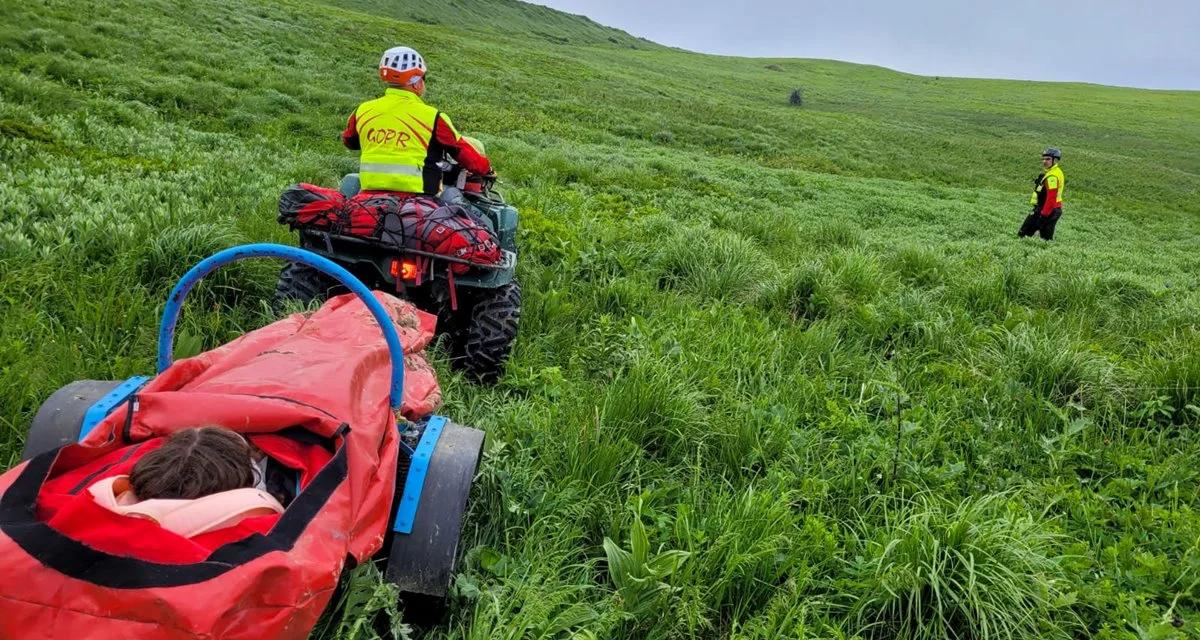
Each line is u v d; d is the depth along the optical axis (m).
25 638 1.69
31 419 3.38
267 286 5.41
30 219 5.93
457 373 4.57
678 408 4.31
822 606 3.04
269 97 17.42
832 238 11.89
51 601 1.70
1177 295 9.59
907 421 4.48
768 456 4.15
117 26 21.22
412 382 3.23
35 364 3.82
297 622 1.88
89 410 2.68
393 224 4.28
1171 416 5.33
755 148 28.77
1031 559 3.17
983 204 22.02
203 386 2.62
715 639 2.94
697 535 3.14
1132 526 3.86
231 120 14.73
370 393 2.80
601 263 7.62
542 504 3.29
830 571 3.24
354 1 100.06
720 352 5.44
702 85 61.56
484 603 2.71
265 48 25.48
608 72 50.06
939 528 3.24
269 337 3.20
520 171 14.08
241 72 20.42
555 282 6.81
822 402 4.88
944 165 33.28
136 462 2.17
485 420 3.98
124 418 2.37
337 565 2.01
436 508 2.56
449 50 39.19
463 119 21.75
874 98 75.31
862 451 4.04
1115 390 5.50
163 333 2.90
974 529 3.23
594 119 28.38
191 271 2.79
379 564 2.66
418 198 4.71
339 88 22.23
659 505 3.60
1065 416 4.90
